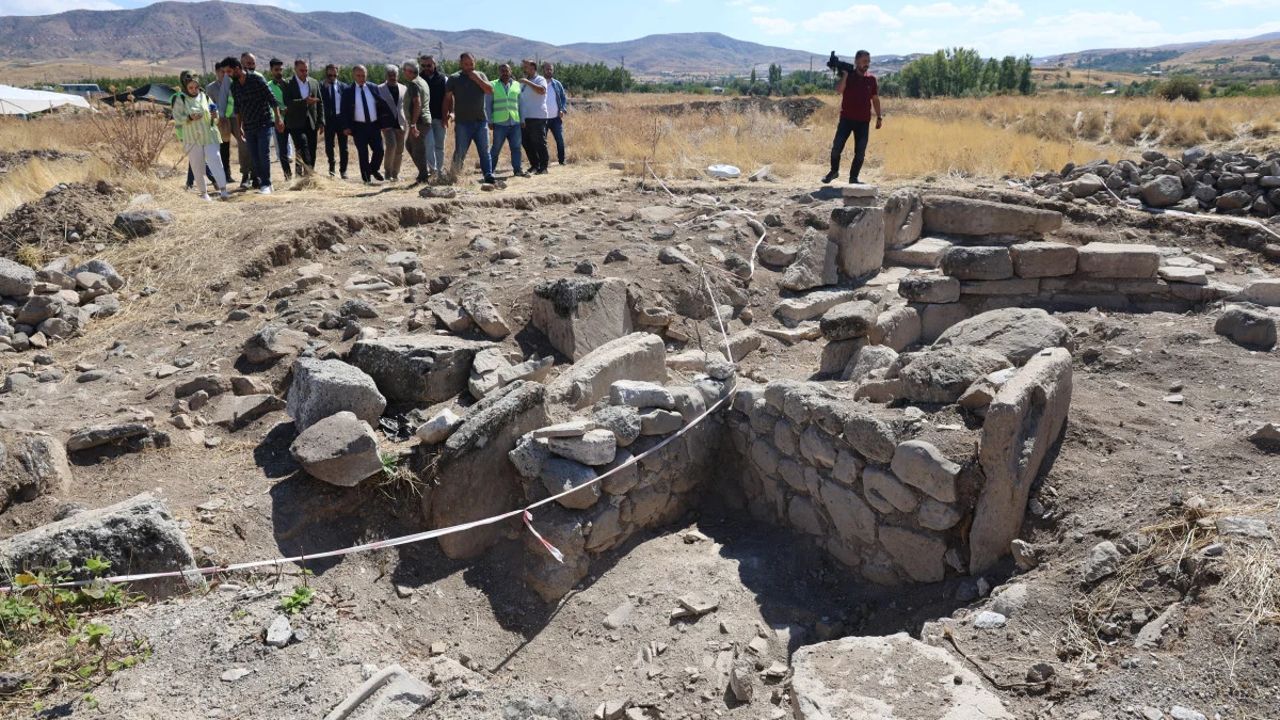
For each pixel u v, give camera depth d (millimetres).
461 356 5758
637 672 4117
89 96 37094
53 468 4742
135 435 5156
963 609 3996
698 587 4621
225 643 3553
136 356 6430
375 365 5652
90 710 3111
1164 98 26391
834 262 8570
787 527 5191
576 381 5441
